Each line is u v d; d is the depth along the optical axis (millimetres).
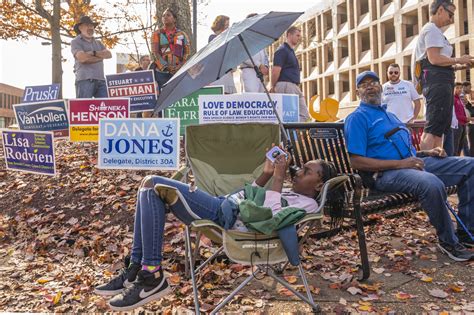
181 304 2939
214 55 3488
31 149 5402
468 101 9930
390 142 3760
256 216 2596
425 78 4789
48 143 5289
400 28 34031
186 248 3328
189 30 8375
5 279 3455
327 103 8555
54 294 3129
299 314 2746
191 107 5434
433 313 2693
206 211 2748
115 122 4672
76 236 4336
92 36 7434
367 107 3863
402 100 6660
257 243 2611
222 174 3486
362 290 3082
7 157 5555
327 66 43250
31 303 3016
